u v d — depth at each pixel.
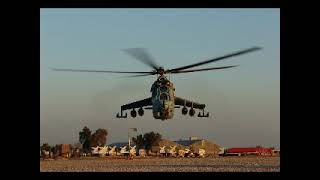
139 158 199.75
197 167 99.56
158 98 91.56
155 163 131.38
